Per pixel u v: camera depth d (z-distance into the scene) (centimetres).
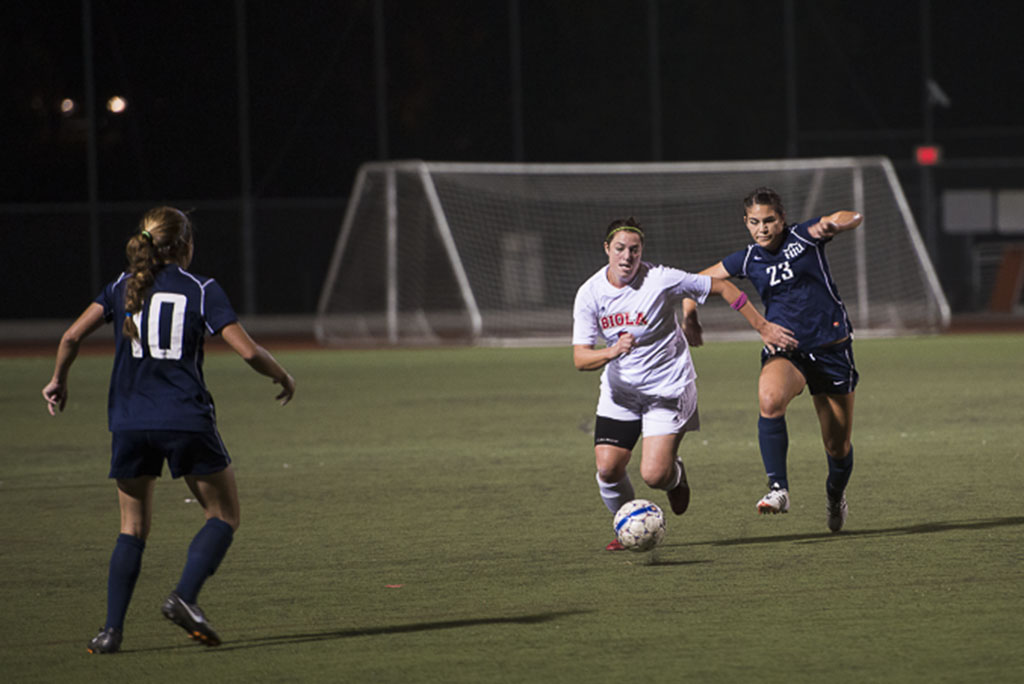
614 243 2344
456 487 3250
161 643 1880
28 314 11012
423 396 5528
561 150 11319
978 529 2577
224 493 1842
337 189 11181
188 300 1816
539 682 1658
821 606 2006
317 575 2291
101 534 2736
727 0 11312
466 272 10375
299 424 4628
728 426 4356
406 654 1792
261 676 1705
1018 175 11088
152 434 1791
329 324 10588
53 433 4509
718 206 10969
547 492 3152
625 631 1888
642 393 2388
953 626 1878
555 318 10544
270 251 11131
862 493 3036
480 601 2081
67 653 1833
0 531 2775
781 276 2566
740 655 1756
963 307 10925
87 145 11081
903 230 10369
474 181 10450
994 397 5034
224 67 11175
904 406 4800
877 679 1642
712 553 2414
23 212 10988
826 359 2538
